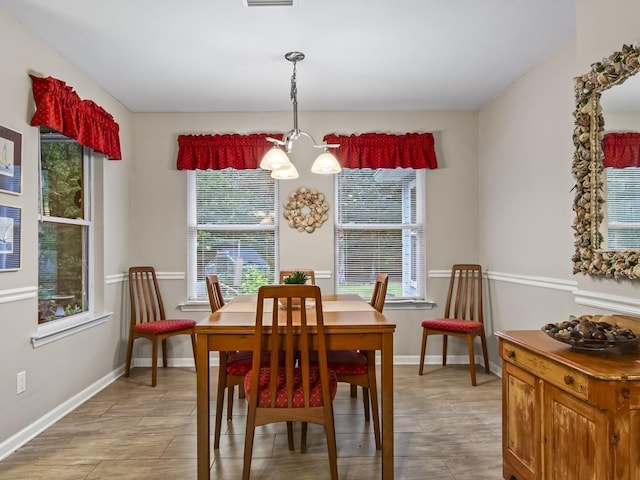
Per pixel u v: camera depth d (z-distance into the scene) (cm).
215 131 435
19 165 258
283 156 279
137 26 267
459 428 279
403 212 445
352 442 260
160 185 433
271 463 236
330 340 221
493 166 405
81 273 353
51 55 294
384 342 221
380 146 429
